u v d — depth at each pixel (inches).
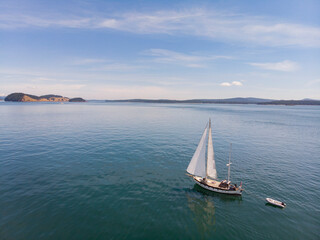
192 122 4215.1
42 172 1391.5
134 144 2176.4
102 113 6166.3
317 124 4116.6
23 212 930.7
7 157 1686.8
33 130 2918.3
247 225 894.4
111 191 1149.1
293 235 832.9
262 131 3203.7
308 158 1806.1
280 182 1306.6
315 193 1168.8
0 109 7022.6
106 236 795.4
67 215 917.8
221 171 1482.5
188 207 1019.9
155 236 808.3
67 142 2214.6
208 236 819.4
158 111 7677.2
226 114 6579.7
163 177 1357.0
